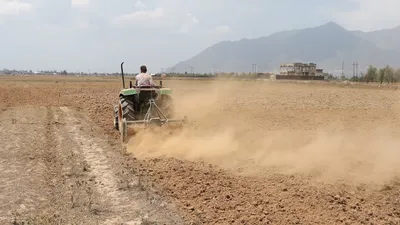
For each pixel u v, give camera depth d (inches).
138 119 465.7
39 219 219.3
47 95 1279.5
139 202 250.7
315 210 235.6
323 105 982.4
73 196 261.0
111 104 936.3
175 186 280.7
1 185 282.2
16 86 1953.7
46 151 402.9
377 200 256.1
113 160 357.4
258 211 233.6
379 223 217.3
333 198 255.9
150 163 343.9
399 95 1407.5
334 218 223.8
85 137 479.2
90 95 1278.3
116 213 233.0
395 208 241.6
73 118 673.0
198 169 323.9
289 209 237.3
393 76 3312.0
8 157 367.9
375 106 968.3
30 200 253.3
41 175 312.2
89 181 294.2
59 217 225.3
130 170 320.8
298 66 4825.3
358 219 222.7
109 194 265.7
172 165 335.0
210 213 231.0
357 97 1291.8
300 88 1943.9
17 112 757.9
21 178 300.4
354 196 262.5
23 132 511.2
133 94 456.1
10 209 237.0
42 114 732.7
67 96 1229.7
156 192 268.4
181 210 236.8
